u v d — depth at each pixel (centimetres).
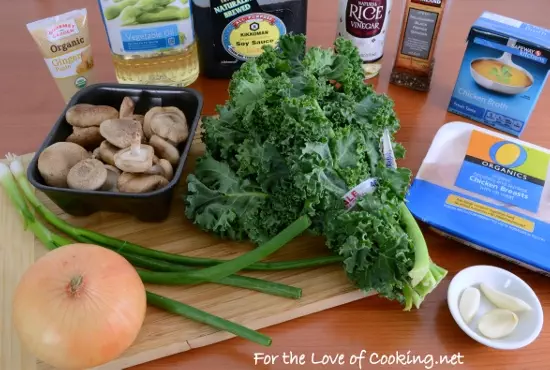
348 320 73
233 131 84
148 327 70
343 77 85
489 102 103
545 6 141
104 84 93
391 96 115
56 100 111
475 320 71
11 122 105
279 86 75
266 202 79
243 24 108
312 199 72
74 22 99
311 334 72
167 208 82
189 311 70
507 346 66
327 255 79
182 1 101
